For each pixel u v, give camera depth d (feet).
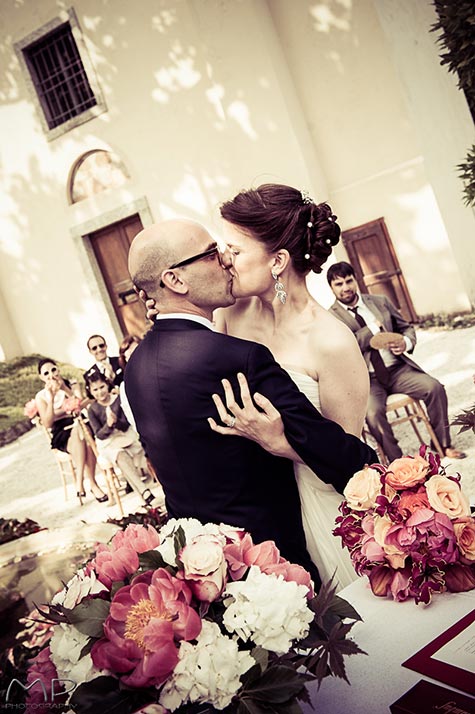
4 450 35.88
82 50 36.35
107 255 40.14
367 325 16.99
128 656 4.21
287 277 7.16
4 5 37.96
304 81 31.83
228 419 6.38
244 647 4.43
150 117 35.60
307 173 31.40
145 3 33.88
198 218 35.76
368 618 5.46
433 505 5.37
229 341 6.51
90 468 22.90
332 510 7.11
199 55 33.27
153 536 4.99
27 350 44.34
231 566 4.71
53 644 4.57
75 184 39.34
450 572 5.39
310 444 6.33
